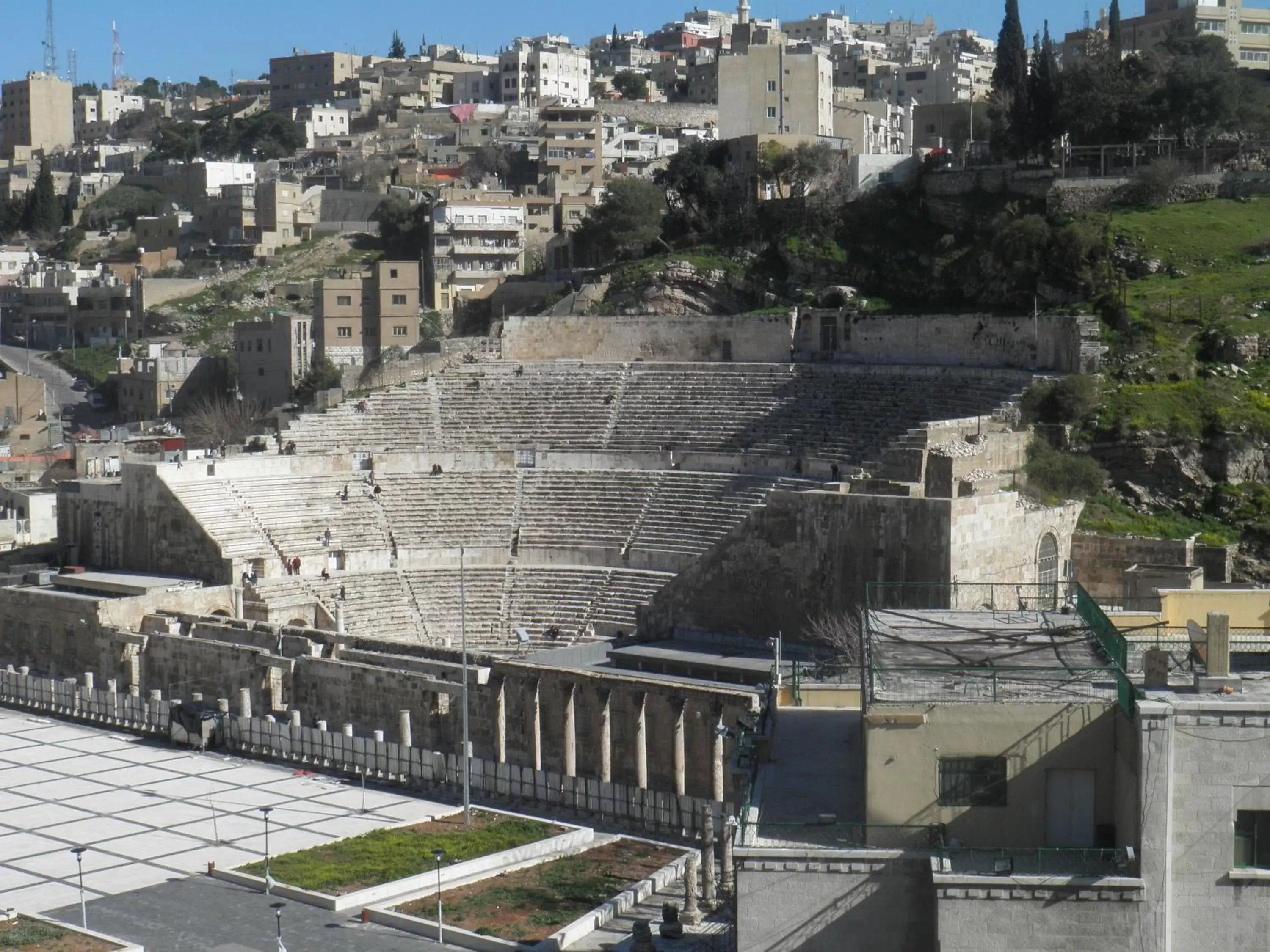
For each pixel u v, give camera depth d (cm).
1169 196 13362
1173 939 3475
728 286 14750
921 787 3728
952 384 11388
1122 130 14650
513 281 18700
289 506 11838
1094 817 3688
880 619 4503
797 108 18650
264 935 6244
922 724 3716
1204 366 10606
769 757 4394
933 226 14400
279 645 9869
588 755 8425
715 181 15925
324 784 8531
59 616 10894
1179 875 3472
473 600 11200
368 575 11331
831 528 9194
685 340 13438
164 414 18800
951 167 14862
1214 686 3647
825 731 4672
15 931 6175
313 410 13675
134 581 11256
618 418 12512
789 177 15362
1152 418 9956
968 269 13488
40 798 8288
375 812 7962
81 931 6150
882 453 10006
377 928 6312
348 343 17912
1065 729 3681
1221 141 14612
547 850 7244
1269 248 12100
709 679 8969
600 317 13738
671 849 7194
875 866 3606
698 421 12169
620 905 6359
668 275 14812
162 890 6819
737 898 3662
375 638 10175
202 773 8769
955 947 3475
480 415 12875
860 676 4809
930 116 18100
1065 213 13400
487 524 11819
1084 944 3450
